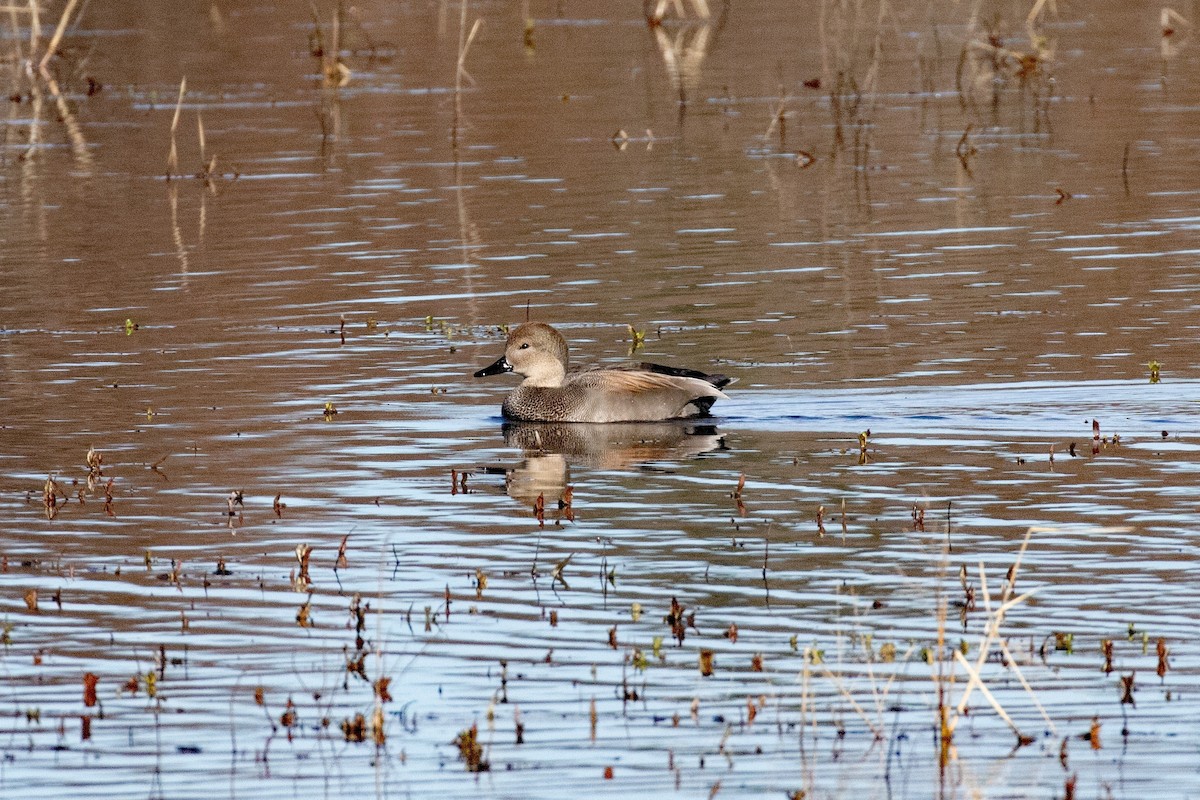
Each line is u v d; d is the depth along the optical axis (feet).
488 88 133.59
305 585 41.98
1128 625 37.88
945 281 74.84
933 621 38.63
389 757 32.89
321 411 58.75
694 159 106.42
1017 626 38.14
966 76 133.18
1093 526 44.32
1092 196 92.22
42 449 54.13
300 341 68.28
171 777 32.22
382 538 45.39
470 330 69.72
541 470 51.90
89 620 39.91
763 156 107.04
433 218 91.66
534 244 84.94
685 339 66.74
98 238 88.38
